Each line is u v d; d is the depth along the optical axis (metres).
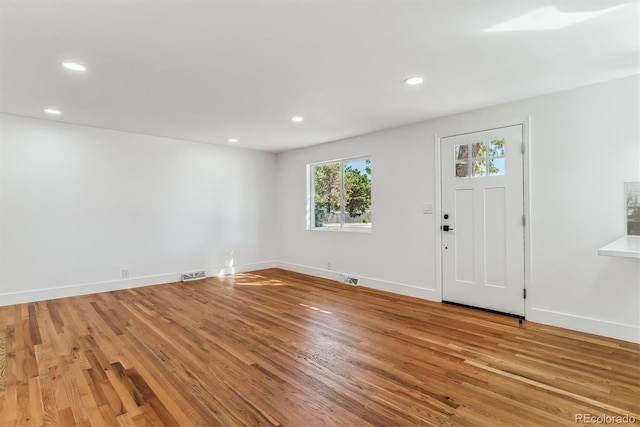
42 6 1.79
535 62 2.53
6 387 2.15
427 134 4.16
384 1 1.76
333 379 2.26
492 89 3.10
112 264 4.69
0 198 3.89
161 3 1.77
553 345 2.78
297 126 4.43
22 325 3.27
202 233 5.58
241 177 6.06
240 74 2.72
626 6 1.81
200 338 2.96
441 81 2.89
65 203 4.32
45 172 4.17
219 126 4.44
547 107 3.24
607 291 2.95
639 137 2.78
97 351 2.69
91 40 2.17
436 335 3.02
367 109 3.69
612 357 2.55
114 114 3.87
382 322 3.37
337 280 5.33
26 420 1.82
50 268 4.22
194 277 5.43
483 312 3.66
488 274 3.68
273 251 6.52
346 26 2.02
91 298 4.27
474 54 2.39
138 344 2.83
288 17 1.92
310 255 5.85
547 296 3.27
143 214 4.96
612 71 2.71
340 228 5.45
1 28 2.00
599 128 2.97
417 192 4.28
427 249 4.19
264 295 4.44
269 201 6.47
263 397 2.04
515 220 3.47
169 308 3.86
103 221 4.61
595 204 3.00
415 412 1.89
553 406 1.94
